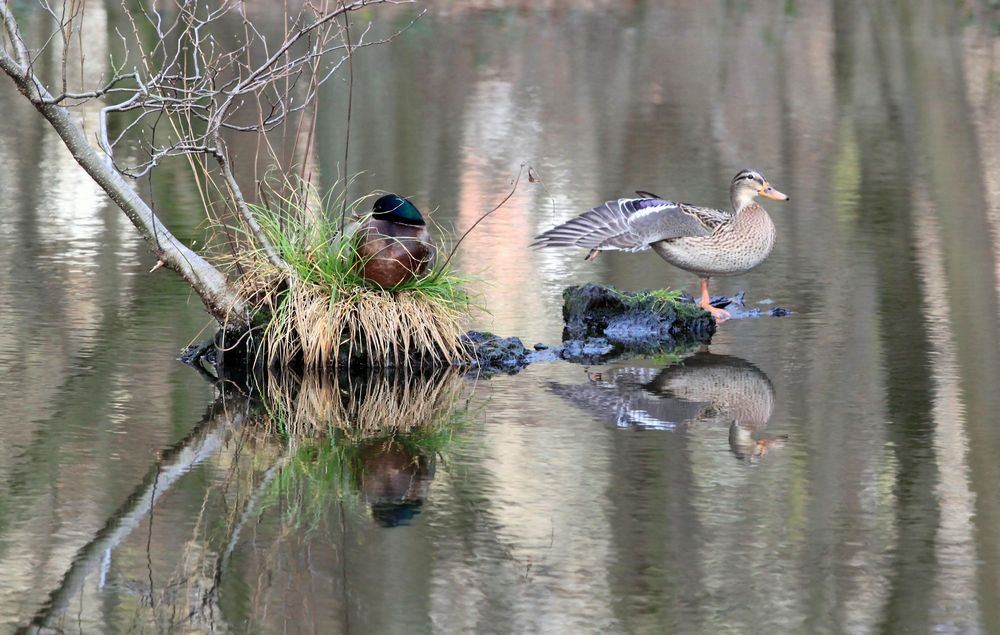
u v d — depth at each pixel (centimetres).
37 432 995
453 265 1533
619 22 3859
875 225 1777
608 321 1341
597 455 959
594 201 1883
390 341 1221
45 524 824
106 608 716
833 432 1006
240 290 1232
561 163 2155
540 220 1767
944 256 1606
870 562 775
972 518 838
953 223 1784
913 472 918
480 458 956
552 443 988
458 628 692
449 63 3122
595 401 1101
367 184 1925
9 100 2605
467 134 2367
